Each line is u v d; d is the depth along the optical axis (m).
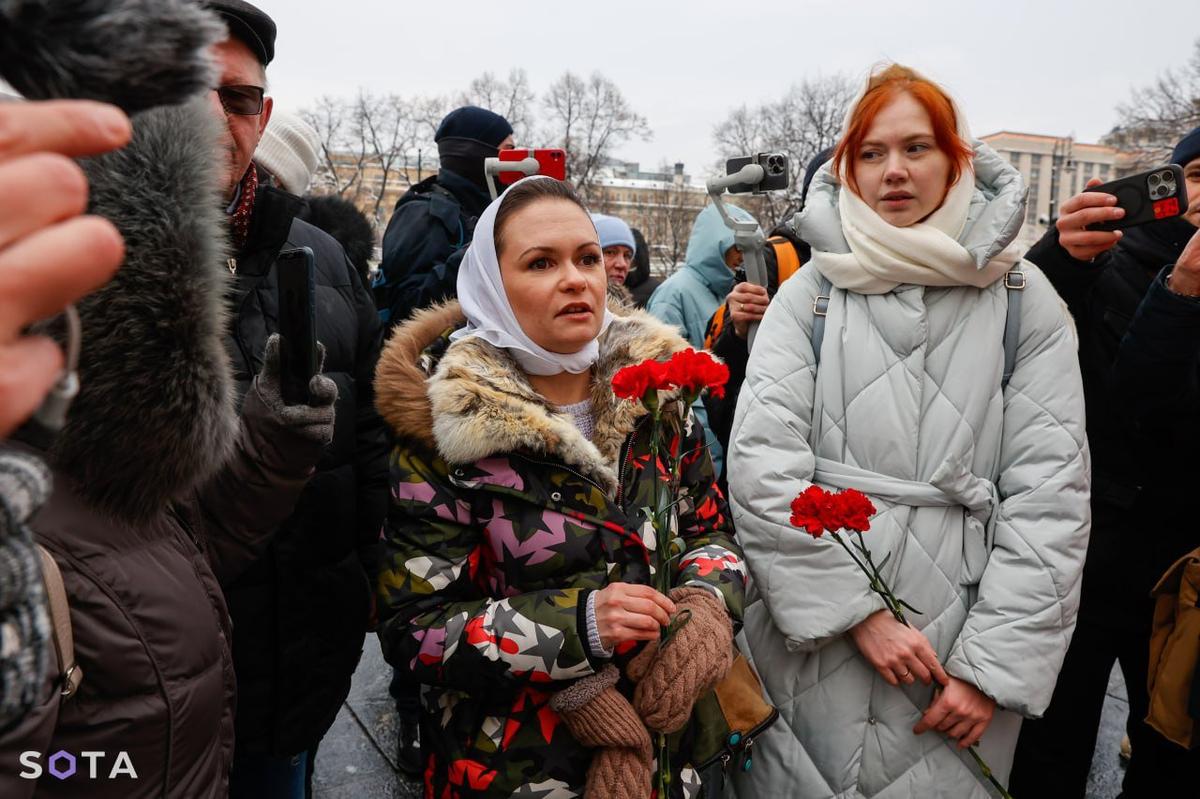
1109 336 2.40
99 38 0.42
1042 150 88.25
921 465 1.88
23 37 0.41
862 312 1.98
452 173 3.60
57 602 0.93
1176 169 2.02
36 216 0.35
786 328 2.05
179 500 1.16
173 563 1.12
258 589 1.84
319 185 49.56
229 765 1.23
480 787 1.57
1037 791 2.44
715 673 1.57
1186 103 31.23
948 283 1.92
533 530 1.61
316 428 1.39
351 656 2.01
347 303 2.10
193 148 1.03
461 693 1.64
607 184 72.88
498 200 1.76
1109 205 2.11
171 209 1.00
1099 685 2.41
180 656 1.08
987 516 1.90
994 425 1.91
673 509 1.79
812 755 1.88
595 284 1.72
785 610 1.85
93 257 0.36
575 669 1.51
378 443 2.15
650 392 1.52
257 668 1.85
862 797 1.84
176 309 1.01
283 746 1.89
